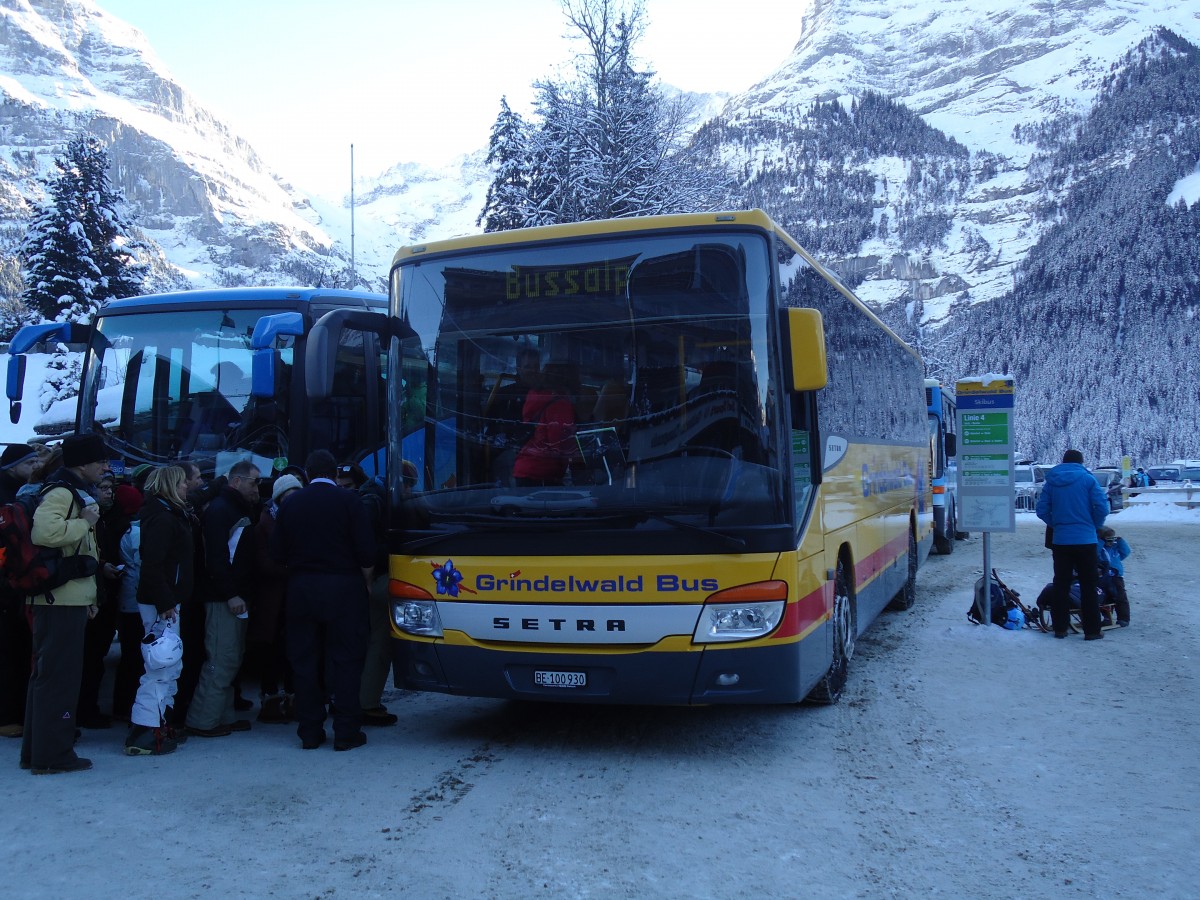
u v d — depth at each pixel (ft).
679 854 15.93
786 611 19.76
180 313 31.07
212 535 22.66
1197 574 51.52
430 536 21.21
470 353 21.56
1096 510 33.24
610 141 95.04
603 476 20.33
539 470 20.68
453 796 18.76
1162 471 174.91
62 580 20.06
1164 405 538.47
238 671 23.90
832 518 24.25
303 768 20.59
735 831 16.90
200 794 18.90
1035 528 91.97
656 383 20.44
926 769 20.22
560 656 20.21
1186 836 16.63
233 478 23.36
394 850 16.10
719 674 19.66
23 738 20.67
